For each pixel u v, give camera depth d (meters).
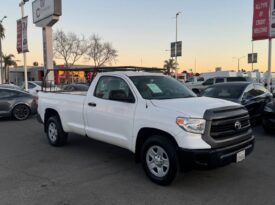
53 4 17.73
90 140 8.28
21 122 11.96
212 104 4.91
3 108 12.10
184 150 4.46
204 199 4.41
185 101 5.12
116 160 6.41
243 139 4.95
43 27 19.56
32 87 20.78
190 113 4.56
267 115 8.80
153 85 5.66
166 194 4.59
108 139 5.88
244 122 5.05
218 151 4.47
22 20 19.92
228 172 5.53
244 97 9.70
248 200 4.36
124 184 5.02
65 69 7.55
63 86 8.50
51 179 5.28
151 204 4.27
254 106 9.92
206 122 4.49
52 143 7.69
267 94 11.36
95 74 6.78
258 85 11.25
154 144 4.93
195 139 4.45
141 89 5.47
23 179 5.28
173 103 4.98
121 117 5.51
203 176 5.32
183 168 4.63
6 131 9.91
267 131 8.95
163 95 5.55
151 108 5.02
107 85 6.05
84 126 6.54
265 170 5.65
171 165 4.68
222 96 9.98
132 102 5.39
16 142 8.22
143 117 5.07
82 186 4.95
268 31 15.75
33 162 6.30
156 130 4.93
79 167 5.94
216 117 4.55
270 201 4.32
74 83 8.26
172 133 4.61
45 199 4.45
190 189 4.77
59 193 4.66
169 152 4.68
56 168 5.89
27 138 8.77
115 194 4.62
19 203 4.33
